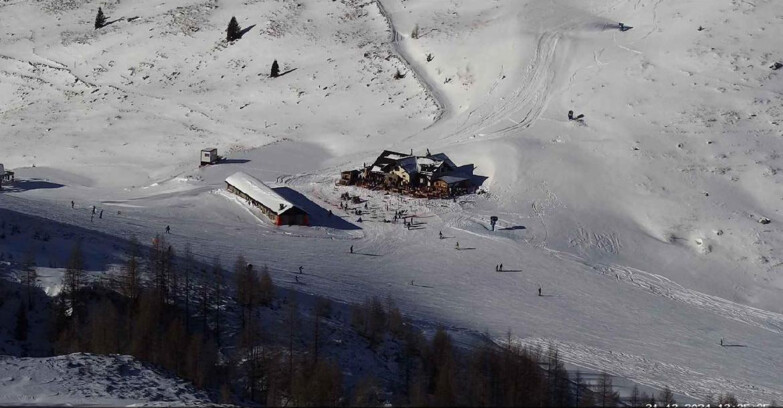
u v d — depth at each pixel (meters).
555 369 51.25
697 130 114.44
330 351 54.31
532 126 123.00
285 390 48.78
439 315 70.50
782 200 101.25
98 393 43.97
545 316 74.25
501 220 100.06
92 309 54.94
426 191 108.81
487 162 114.00
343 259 85.81
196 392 46.38
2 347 50.69
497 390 45.62
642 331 73.00
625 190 105.38
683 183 105.00
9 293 55.88
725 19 140.12
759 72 125.94
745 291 87.31
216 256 78.56
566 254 92.44
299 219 97.06
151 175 122.88
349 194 108.75
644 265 92.00
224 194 106.44
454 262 87.75
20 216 77.50
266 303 61.81
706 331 74.75
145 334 51.31
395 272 83.25
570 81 133.25
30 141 139.88
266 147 130.38
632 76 129.25
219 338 54.78
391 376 52.66
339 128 136.75
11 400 42.31
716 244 95.00
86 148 136.12
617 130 117.19
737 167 107.00
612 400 50.25
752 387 61.06
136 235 81.94
